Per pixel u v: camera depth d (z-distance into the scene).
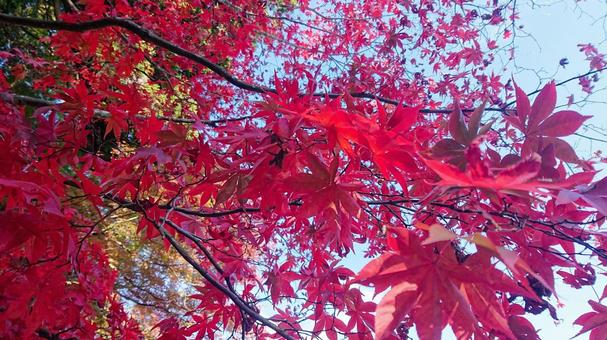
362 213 0.33
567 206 0.32
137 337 0.66
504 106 0.58
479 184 0.18
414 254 0.21
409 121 0.27
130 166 0.45
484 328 0.30
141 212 0.50
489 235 0.32
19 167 0.38
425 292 0.20
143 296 1.67
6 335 0.45
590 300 0.29
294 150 0.33
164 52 1.04
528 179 0.18
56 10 1.40
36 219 0.32
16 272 0.40
